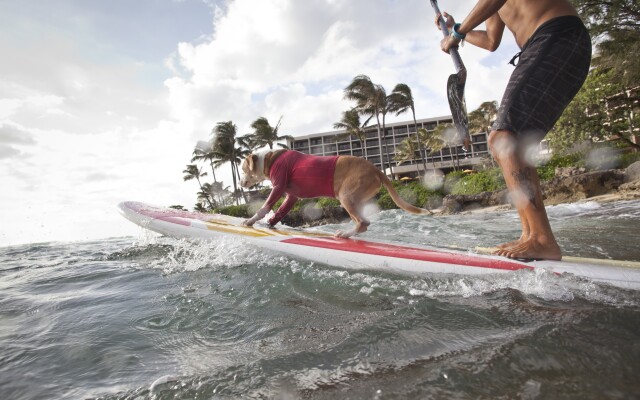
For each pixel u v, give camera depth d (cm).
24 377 151
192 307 227
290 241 338
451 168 5866
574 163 1656
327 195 370
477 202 1509
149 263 367
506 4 241
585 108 1912
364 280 265
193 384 131
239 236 371
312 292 243
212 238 394
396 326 168
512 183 228
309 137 7100
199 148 4194
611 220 581
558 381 106
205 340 177
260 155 387
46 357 169
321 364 137
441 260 259
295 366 137
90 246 614
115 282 307
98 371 152
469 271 244
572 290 200
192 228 412
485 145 6056
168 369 148
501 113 226
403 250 290
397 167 5569
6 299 280
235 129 3853
